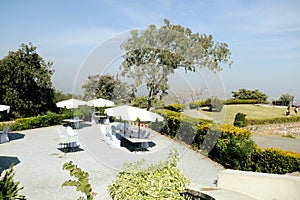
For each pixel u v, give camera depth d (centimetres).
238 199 428
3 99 1920
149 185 433
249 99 3222
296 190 468
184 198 443
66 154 980
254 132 1717
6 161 888
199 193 457
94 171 771
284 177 488
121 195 426
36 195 614
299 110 2741
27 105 1958
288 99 3197
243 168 817
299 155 711
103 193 623
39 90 2012
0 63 1891
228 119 1958
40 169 806
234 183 525
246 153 802
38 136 1327
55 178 727
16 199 353
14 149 1059
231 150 858
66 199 595
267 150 766
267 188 493
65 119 1739
